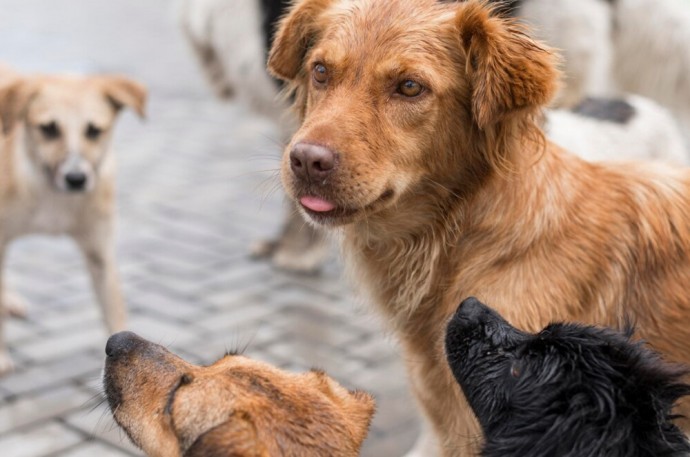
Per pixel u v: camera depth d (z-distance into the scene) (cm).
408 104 141
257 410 132
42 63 419
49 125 183
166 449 135
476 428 142
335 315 201
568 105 196
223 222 253
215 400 133
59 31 509
